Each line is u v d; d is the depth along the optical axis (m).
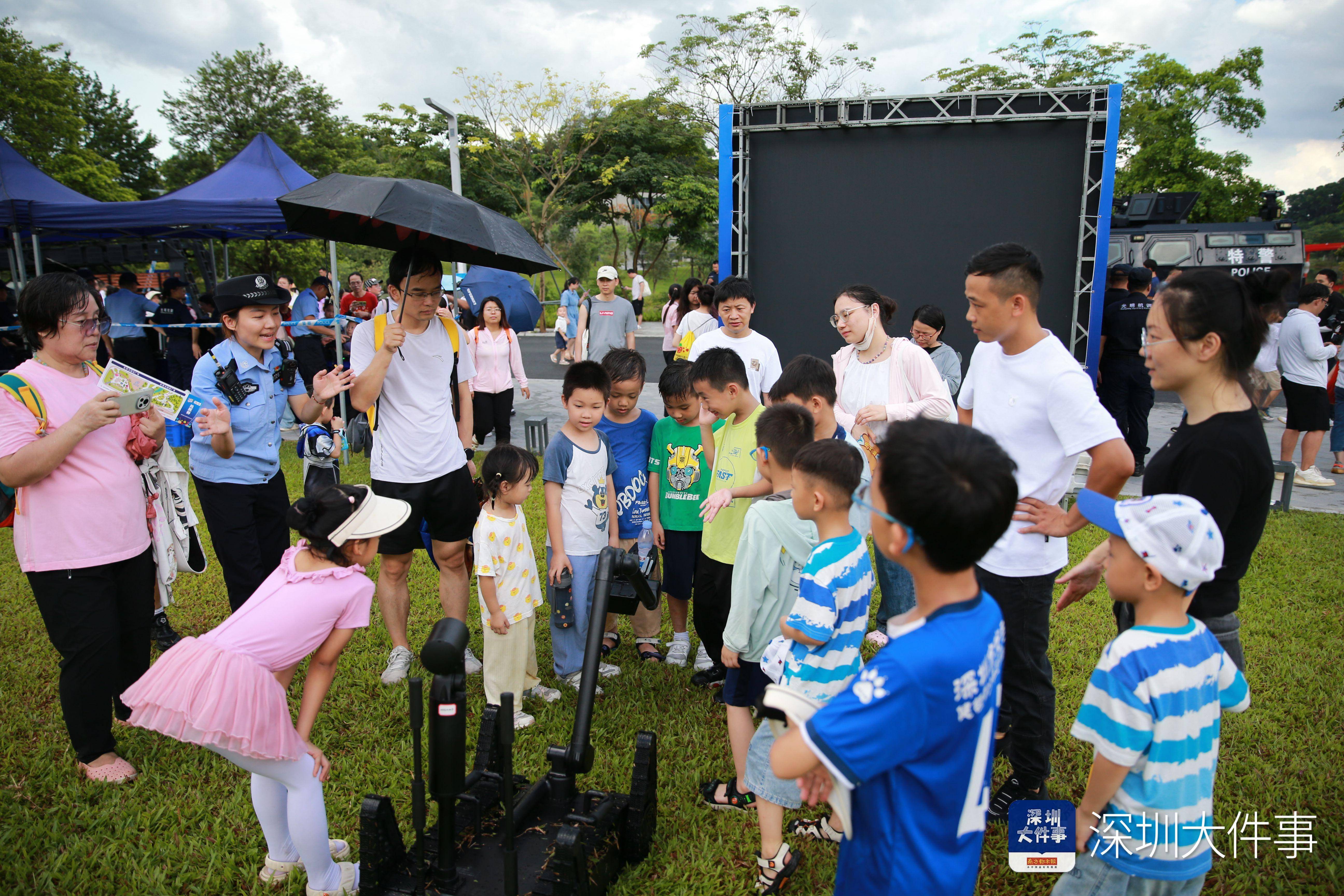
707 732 3.49
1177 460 2.20
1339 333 8.48
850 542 2.31
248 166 9.12
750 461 3.44
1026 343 2.64
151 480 3.40
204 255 14.80
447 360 3.93
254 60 43.72
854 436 3.93
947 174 7.34
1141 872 1.87
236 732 2.28
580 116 30.30
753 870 2.68
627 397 3.93
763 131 7.59
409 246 3.82
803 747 1.46
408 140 30.83
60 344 3.01
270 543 3.95
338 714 3.62
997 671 1.56
